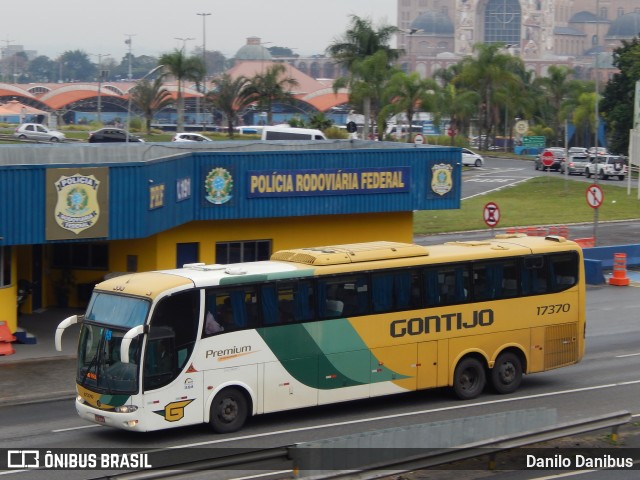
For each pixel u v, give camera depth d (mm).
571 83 165250
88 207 32938
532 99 156125
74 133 134250
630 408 26859
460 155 45656
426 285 26906
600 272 52094
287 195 41062
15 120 155875
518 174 111000
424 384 26984
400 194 44219
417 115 163750
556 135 156500
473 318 27750
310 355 25031
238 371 23906
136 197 33844
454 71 174500
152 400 22578
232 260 41156
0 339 33000
